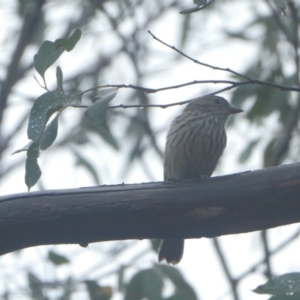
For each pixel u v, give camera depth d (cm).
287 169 691
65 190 709
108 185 713
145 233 711
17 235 704
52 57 689
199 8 643
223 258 1307
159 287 1075
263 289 668
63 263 1105
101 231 709
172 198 696
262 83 686
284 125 1313
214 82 687
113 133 1625
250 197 688
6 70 1547
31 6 1537
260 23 1444
